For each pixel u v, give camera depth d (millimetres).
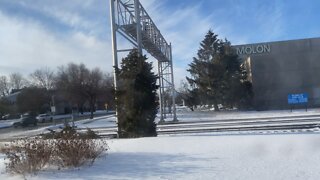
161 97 46000
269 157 10516
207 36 70312
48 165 10664
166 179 8633
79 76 85562
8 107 97438
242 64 72062
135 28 25656
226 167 9547
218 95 67812
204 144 13312
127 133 18859
